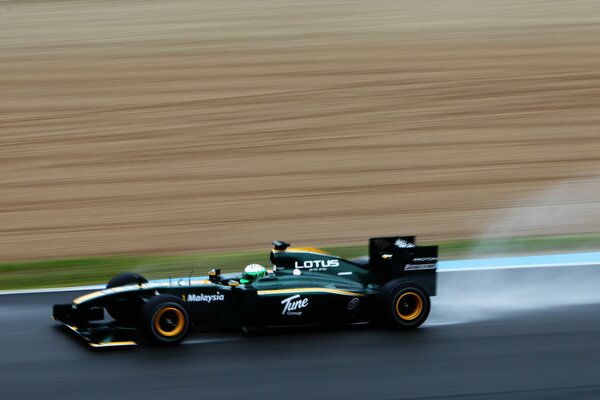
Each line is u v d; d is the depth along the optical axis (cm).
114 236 5984
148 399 2723
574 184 7125
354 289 3650
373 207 6619
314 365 3078
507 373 3014
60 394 2761
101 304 3366
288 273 3647
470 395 2800
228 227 6178
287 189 7050
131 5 12875
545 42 10894
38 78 9756
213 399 2730
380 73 9862
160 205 6688
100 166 7550
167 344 3250
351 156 7794
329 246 5666
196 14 12369
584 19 11900
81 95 9250
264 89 9412
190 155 7806
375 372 3008
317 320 3528
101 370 2989
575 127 8494
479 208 6569
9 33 11456
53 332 3481
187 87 9469
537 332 3528
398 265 3669
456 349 3288
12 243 5812
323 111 8844
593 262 4884
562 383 2919
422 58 10344
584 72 9825
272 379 2923
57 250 5641
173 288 3409
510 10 12438
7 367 3027
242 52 10644
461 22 11869
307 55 10500
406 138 8212
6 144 7994
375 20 11994
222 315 3425
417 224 6203
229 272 4912
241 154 7831
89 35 11394
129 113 8756
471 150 7931
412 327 3553
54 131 8312
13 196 6875
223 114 8762
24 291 4256
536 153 7862
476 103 9031
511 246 5512
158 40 11162
